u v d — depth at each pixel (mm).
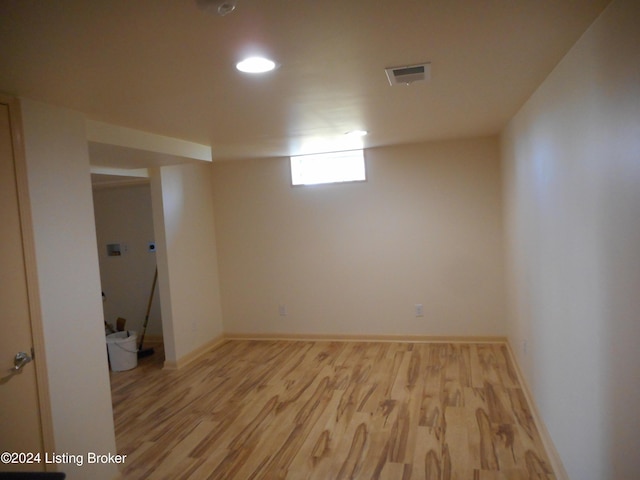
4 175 2076
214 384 4035
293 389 3789
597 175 1588
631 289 1329
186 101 2387
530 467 2486
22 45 1513
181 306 4645
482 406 3248
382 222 4898
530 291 3008
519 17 1507
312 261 5145
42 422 2193
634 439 1346
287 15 1395
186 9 1308
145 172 4410
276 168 5160
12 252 2098
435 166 4703
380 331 5000
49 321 2256
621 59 1329
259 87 2191
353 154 4938
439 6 1391
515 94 2674
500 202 4555
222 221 5375
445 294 4781
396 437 2891
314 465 2637
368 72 2051
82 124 2514
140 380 4242
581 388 1892
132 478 2604
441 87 2400
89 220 2533
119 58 1693
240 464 2693
